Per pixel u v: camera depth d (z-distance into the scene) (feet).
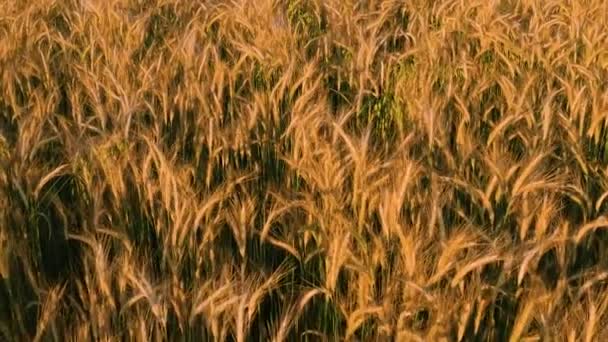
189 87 12.20
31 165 9.36
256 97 11.63
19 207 8.78
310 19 19.22
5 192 8.86
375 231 8.42
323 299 7.51
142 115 11.68
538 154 9.49
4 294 7.64
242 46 14.35
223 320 6.70
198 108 12.04
